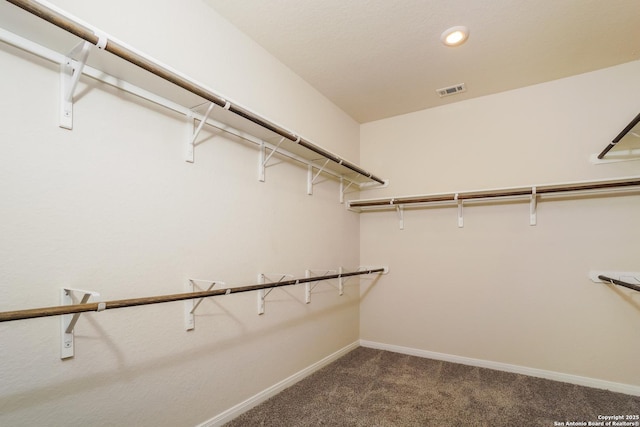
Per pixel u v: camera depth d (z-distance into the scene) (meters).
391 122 3.32
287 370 2.30
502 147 2.78
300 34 2.04
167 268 1.55
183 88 1.36
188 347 1.63
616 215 2.35
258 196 2.10
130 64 1.25
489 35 2.04
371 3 1.78
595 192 2.41
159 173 1.53
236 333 1.90
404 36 2.06
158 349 1.50
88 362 1.25
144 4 1.48
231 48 1.93
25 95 1.12
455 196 2.69
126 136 1.41
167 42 1.57
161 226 1.53
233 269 1.90
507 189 2.53
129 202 1.41
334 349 2.89
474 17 1.88
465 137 2.94
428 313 2.99
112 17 1.36
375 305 3.27
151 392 1.46
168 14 1.58
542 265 2.56
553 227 2.53
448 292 2.91
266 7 1.81
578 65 2.39
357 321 3.30
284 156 2.34
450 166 2.99
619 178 2.23
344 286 3.08
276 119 2.26
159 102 1.52
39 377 1.12
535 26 1.95
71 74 1.22
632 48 2.17
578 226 2.45
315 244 2.67
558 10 1.81
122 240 1.38
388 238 3.24
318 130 2.76
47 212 1.16
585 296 2.40
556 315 2.49
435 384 2.35
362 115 3.28
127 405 1.37
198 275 1.69
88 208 1.27
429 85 2.68
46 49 1.16
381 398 2.12
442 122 3.05
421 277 3.05
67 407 1.19
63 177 1.20
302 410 1.96
